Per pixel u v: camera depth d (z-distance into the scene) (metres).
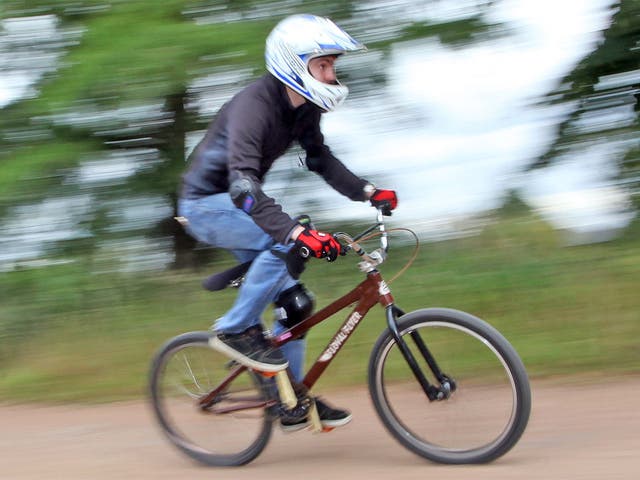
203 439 3.46
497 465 3.06
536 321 4.58
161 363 3.54
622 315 4.48
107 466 3.44
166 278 6.06
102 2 6.56
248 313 3.21
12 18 6.53
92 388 4.53
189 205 3.27
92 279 5.90
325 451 3.43
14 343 5.24
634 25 6.36
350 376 4.28
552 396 3.86
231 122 3.07
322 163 3.46
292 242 2.98
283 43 3.02
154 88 6.05
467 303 4.86
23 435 3.96
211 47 6.05
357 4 6.43
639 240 5.57
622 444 3.15
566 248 5.59
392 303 3.17
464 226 6.14
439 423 3.15
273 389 3.28
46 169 6.16
